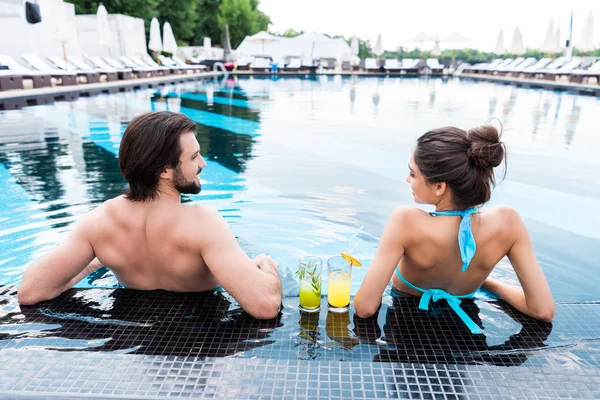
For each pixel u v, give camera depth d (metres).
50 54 13.80
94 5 21.84
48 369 1.25
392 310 1.60
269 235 2.86
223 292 1.71
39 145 5.39
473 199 1.41
